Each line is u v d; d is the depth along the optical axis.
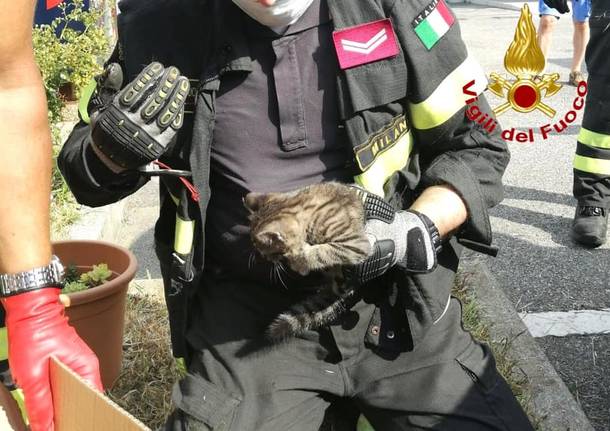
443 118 2.28
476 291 4.09
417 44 2.18
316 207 2.12
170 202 2.45
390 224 2.14
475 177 2.32
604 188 5.00
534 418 2.98
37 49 6.07
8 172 2.05
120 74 2.23
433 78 2.22
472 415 2.21
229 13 2.16
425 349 2.31
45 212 2.14
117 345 3.30
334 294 2.22
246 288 2.34
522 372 3.28
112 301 3.16
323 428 2.75
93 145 2.10
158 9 2.24
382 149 2.26
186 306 2.38
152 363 3.46
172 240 2.46
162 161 2.33
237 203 2.29
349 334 2.30
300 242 2.10
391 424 2.31
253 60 2.17
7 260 2.09
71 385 1.87
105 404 1.69
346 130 2.19
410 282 2.24
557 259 4.84
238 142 2.22
